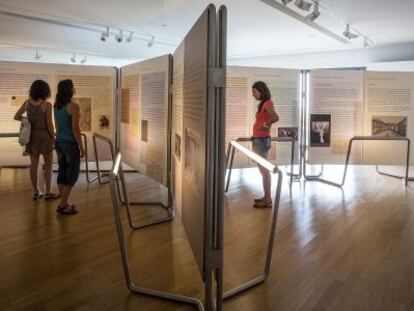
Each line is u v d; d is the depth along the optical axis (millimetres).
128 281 2518
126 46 9211
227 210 4438
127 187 5461
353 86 5852
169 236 3559
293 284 2643
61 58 10812
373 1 5367
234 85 5570
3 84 5484
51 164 4680
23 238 3430
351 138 5793
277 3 5445
